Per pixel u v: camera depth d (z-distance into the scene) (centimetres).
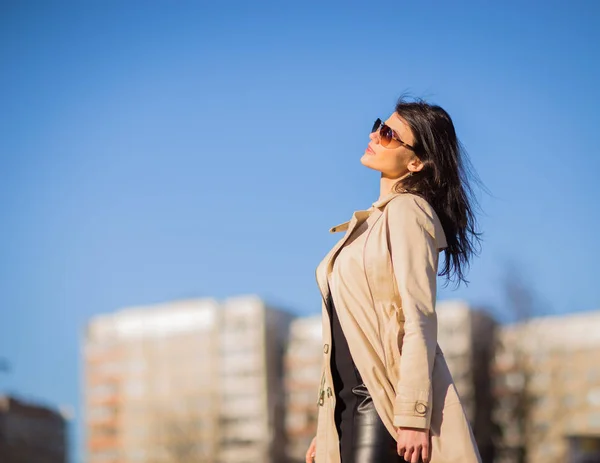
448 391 325
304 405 7331
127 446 8381
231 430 7600
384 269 335
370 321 333
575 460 4719
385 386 328
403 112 360
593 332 6475
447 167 355
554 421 4691
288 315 8075
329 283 345
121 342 8538
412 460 315
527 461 4147
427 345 318
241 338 7838
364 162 363
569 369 6356
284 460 6756
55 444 6059
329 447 337
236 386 7762
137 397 8300
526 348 4247
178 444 7094
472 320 4347
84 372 8650
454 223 354
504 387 4281
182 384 8100
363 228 349
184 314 8294
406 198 342
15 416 5809
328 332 345
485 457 4197
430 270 329
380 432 326
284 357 7769
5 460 5719
